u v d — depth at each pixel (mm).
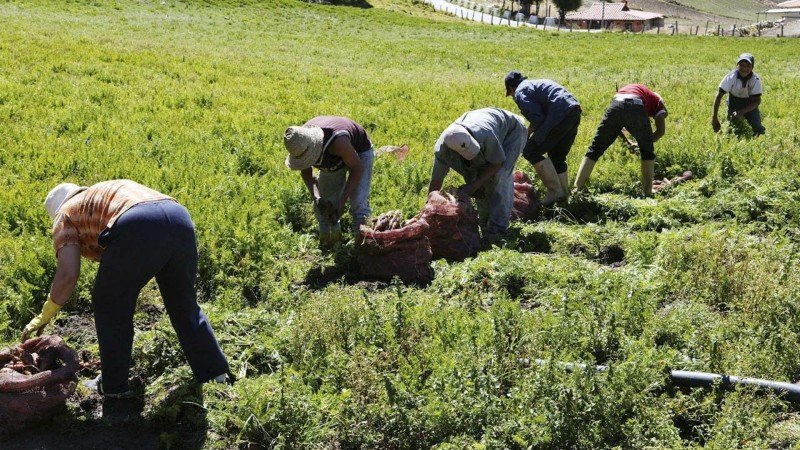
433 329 5809
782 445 4688
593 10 99688
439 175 8000
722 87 13000
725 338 5672
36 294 6281
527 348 5449
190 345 5105
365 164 7395
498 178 8031
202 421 4918
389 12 45812
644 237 7770
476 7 84062
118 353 4945
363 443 4754
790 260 7086
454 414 4734
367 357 5312
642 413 4754
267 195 8844
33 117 11656
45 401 4762
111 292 4832
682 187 9984
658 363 5188
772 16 141875
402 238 7031
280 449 4656
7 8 26406
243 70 18781
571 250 7926
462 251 7535
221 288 6656
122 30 24797
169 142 10883
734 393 4875
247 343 5719
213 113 13211
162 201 4926
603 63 27859
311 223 8336
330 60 23922
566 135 9203
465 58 27812
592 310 5871
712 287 6562
